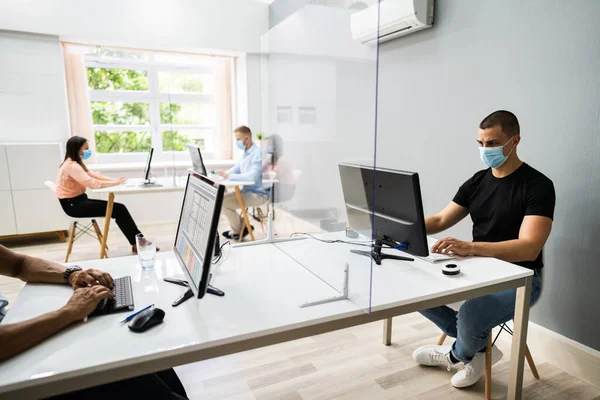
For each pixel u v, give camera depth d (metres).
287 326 1.07
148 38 4.45
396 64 2.77
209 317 1.12
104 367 0.90
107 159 4.95
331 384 1.80
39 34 4.04
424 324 2.36
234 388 1.77
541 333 1.98
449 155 2.44
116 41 4.39
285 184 1.82
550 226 1.57
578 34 1.71
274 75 1.87
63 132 4.29
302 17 1.54
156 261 1.58
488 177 1.80
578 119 1.75
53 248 3.90
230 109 5.36
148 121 5.12
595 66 1.67
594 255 1.74
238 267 1.52
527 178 1.67
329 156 1.40
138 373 0.93
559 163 1.84
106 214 3.36
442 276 1.43
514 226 1.69
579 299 1.82
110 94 4.87
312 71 1.49
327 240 1.41
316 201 1.50
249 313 1.14
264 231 4.28
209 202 1.10
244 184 3.78
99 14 4.20
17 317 1.10
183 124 5.30
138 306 1.18
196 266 1.12
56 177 4.03
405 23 2.47
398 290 1.30
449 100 2.39
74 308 1.07
